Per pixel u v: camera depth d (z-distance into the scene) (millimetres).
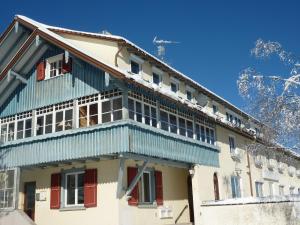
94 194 16234
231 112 27797
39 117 18203
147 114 16469
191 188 21062
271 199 16781
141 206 16797
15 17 19141
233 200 17891
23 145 17953
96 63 15477
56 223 17172
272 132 15180
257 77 14461
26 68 19297
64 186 17484
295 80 14430
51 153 16750
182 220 19781
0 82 18906
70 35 19422
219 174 21875
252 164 27125
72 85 17312
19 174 17906
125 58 17984
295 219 15992
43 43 18453
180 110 19188
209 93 24062
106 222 15656
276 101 14633
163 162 17234
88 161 16844
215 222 18125
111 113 15617
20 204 18938
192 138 19750
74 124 16656
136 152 14953
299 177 36688
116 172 15961
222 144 23328
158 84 20188
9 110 19516
